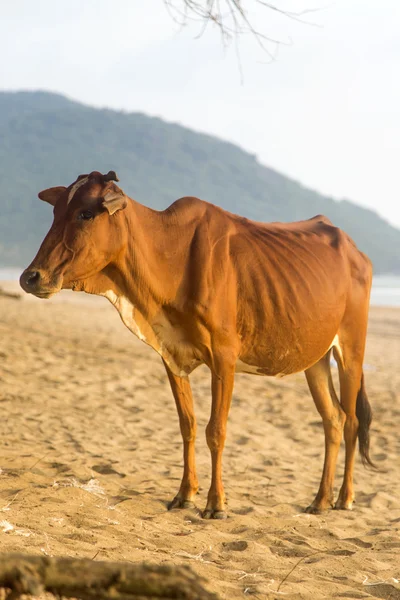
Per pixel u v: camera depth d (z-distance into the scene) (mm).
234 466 10117
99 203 6930
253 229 7910
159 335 7453
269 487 9062
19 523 5918
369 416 8484
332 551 6387
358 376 8477
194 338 7316
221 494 7363
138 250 7188
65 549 5270
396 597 5387
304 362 7961
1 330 22172
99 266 7055
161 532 6496
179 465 9711
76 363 17734
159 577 2588
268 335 7590
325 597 5062
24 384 14445
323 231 8695
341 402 8461
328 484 8180
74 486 7543
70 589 2568
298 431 12836
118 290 7328
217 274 7312
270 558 5930
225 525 7051
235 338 7438
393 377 20844
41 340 21312
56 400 13406
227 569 5566
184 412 7660
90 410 12914
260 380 18016
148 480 8672
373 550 6520
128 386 15609
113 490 7977
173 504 7617
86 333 25453
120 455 9977
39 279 6785
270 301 7512
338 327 8266
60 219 7000
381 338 33438
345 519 7730
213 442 7328
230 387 7398
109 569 2596
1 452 9133
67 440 10562
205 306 7215
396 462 11086
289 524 7301
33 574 2541
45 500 6891
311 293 7801
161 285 7262
